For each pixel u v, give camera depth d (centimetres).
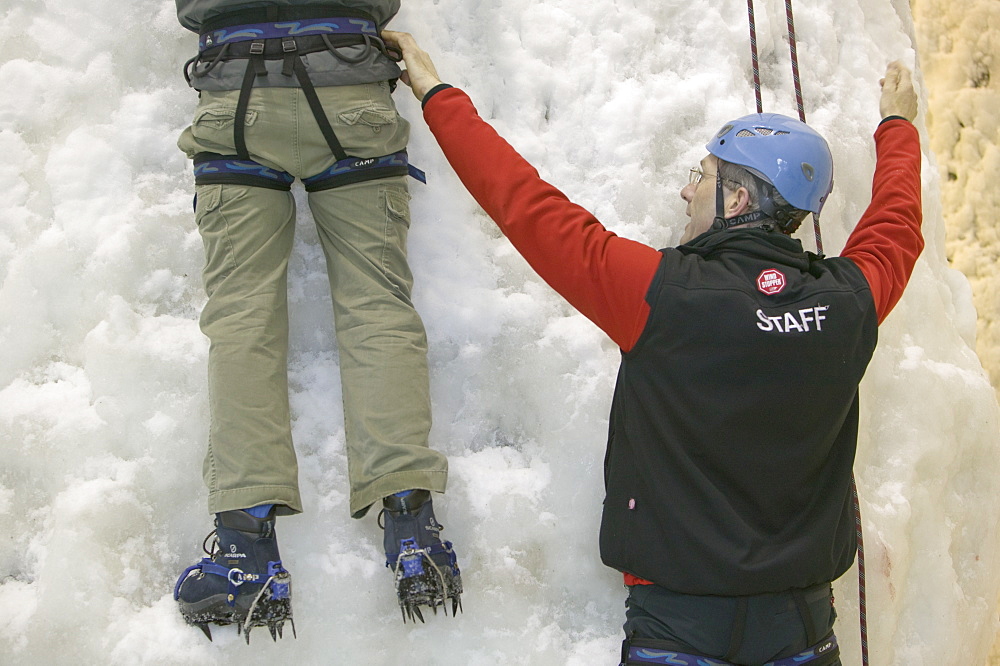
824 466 195
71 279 243
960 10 490
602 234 189
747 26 296
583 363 254
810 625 189
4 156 250
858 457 272
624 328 183
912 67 334
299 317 249
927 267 309
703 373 179
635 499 195
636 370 188
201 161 220
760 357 177
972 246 478
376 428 214
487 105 274
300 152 216
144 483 229
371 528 233
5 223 246
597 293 183
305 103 212
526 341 254
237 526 206
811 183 197
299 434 240
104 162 252
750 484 183
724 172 201
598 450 247
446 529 237
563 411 249
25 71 256
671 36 291
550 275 189
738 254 186
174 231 250
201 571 209
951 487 297
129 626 216
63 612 215
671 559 187
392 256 229
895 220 215
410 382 218
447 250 258
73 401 235
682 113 281
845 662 256
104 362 236
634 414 192
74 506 223
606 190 271
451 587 212
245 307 217
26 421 231
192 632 217
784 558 182
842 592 258
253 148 214
